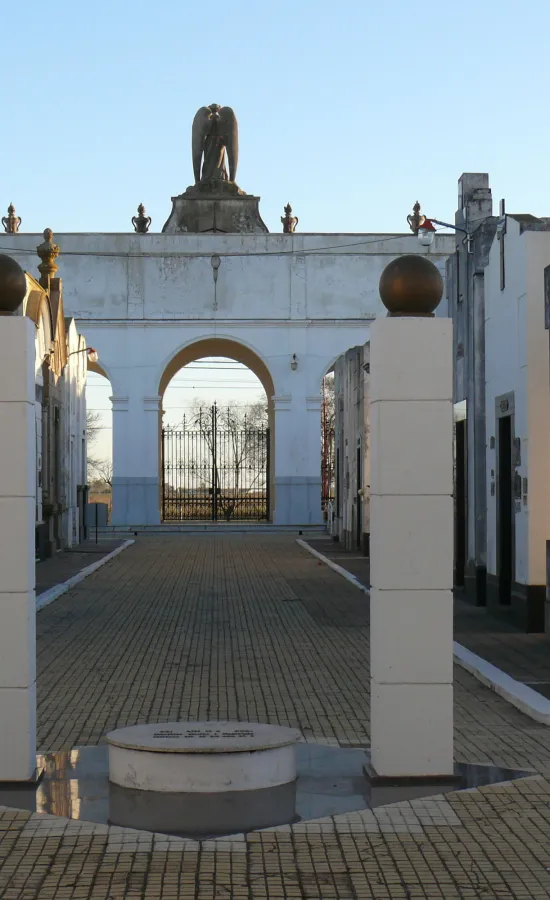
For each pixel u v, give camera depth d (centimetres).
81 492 3772
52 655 1387
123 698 1112
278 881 601
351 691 1147
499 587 1708
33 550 784
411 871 616
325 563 2786
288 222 5125
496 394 1742
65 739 934
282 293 4659
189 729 809
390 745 763
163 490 4884
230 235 4653
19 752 762
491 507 1773
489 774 794
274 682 1200
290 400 4659
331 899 578
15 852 644
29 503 767
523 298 1570
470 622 1656
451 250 4672
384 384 764
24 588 761
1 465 761
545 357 1539
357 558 2934
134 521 4612
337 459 3769
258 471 5234
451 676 764
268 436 4862
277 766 764
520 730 955
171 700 1102
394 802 729
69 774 798
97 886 595
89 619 1736
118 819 696
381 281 795
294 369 4656
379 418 765
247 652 1406
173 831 675
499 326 1725
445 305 2464
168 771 748
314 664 1316
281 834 671
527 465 1533
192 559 2969
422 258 787
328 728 970
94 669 1284
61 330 3189
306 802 729
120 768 762
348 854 640
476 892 587
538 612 1529
